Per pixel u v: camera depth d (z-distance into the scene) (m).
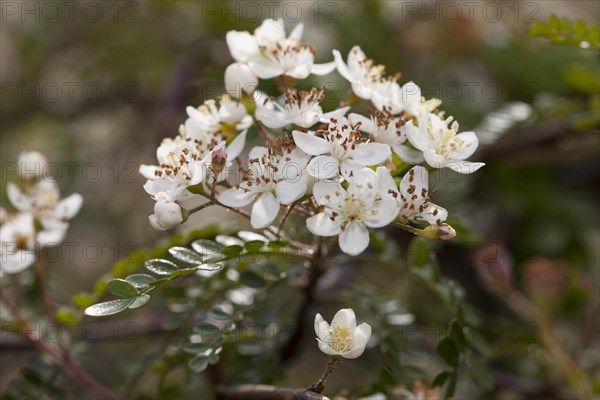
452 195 0.33
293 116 0.24
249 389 0.24
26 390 0.28
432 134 0.24
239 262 0.26
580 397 0.31
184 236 0.26
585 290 0.33
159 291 0.27
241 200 0.23
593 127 0.30
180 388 0.29
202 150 0.24
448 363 0.24
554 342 0.31
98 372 0.31
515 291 0.32
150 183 0.23
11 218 0.28
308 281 0.27
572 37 0.27
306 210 0.25
